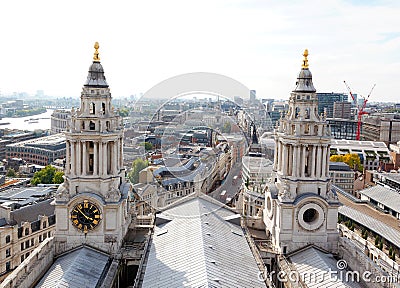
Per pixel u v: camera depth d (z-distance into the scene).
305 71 86.81
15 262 113.31
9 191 167.38
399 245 123.81
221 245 75.69
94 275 74.12
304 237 86.69
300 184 86.44
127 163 86.94
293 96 86.88
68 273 71.31
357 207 166.50
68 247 82.31
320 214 86.38
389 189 177.25
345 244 83.81
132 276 81.81
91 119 80.62
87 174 82.31
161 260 71.50
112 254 82.00
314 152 85.69
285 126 88.06
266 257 86.62
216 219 89.75
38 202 144.88
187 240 76.44
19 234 115.94
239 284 61.47
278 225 87.12
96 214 81.75
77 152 81.19
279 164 89.88
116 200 81.69
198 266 64.25
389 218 153.75
